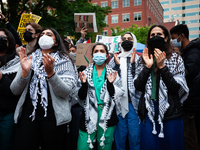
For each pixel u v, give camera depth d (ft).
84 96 7.55
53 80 5.99
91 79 7.98
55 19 27.32
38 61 6.91
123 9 115.55
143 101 7.72
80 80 8.04
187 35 9.73
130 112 9.16
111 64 10.73
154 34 7.91
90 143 7.40
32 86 6.59
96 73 8.20
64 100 6.67
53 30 7.45
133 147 9.00
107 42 13.92
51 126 6.40
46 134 6.40
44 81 6.58
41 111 6.43
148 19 119.55
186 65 8.43
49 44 6.62
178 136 6.97
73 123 9.91
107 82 7.68
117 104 7.79
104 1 119.75
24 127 6.33
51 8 29.09
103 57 7.91
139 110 7.77
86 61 11.93
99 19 29.81
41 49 7.45
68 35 28.35
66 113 6.50
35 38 9.71
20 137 6.24
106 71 8.20
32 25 9.60
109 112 7.51
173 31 9.86
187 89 7.07
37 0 28.99
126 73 9.62
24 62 6.31
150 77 7.67
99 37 14.28
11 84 6.64
